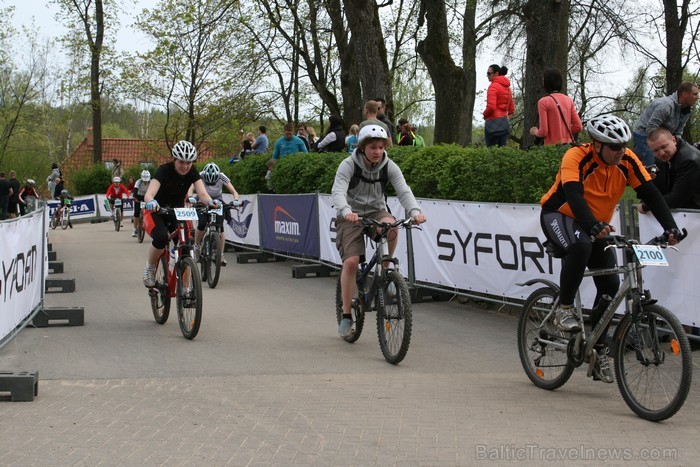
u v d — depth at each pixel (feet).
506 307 28.12
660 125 25.48
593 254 16.52
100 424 14.97
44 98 129.80
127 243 63.26
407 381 18.28
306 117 102.58
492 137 37.65
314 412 15.71
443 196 29.45
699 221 18.98
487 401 16.44
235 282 37.04
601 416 15.17
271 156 50.83
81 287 36.11
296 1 79.82
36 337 24.22
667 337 14.52
